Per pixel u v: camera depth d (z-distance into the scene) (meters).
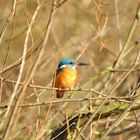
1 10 16.42
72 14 18.42
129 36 10.51
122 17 17.09
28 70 7.27
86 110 9.94
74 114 9.88
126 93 13.12
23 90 7.16
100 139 8.51
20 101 7.31
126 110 8.51
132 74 13.06
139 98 9.09
